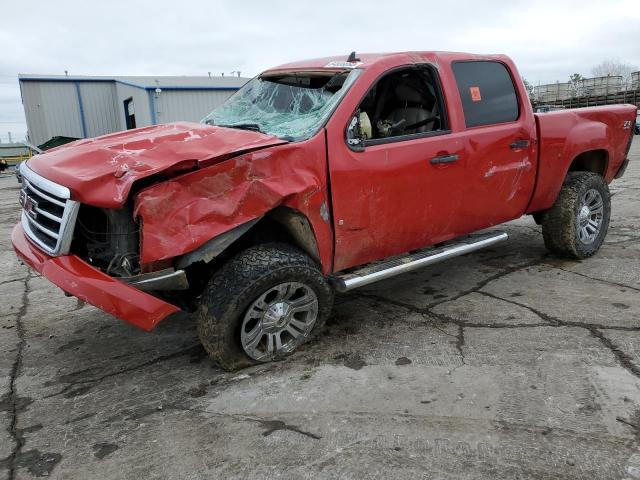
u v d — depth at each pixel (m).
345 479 2.26
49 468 2.40
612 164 5.33
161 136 3.16
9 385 3.18
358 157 3.32
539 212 5.07
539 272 4.85
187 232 2.70
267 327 3.17
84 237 3.05
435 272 5.00
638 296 4.13
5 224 8.75
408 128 3.94
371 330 3.74
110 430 2.68
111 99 27.45
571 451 2.38
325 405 2.82
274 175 2.95
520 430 2.54
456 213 3.97
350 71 3.54
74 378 3.25
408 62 3.69
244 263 3.01
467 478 2.23
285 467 2.35
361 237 3.46
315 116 3.38
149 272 2.78
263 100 3.99
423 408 2.75
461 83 3.96
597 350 3.28
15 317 4.27
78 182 2.68
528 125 4.32
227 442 2.54
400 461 2.35
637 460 2.30
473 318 3.87
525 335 3.54
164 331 3.90
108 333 3.90
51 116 26.25
